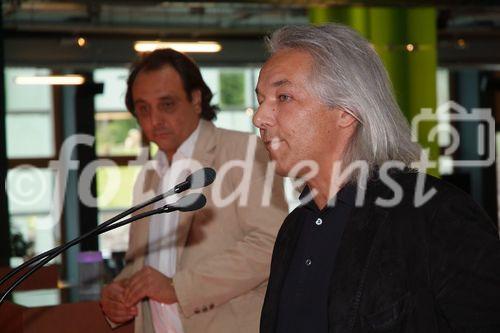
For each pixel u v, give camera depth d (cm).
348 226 189
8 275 205
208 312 289
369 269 182
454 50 1544
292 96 193
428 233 179
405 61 1174
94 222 1454
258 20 1412
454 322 176
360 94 191
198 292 284
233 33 1419
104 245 1458
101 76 1545
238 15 1380
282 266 210
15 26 1316
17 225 1502
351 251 186
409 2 1084
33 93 1540
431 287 178
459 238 176
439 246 177
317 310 192
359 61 194
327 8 1145
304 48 195
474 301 174
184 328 289
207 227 295
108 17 1347
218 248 294
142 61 320
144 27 1364
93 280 455
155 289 286
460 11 1376
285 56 196
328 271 193
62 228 1472
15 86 1526
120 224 205
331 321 183
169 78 310
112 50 1391
